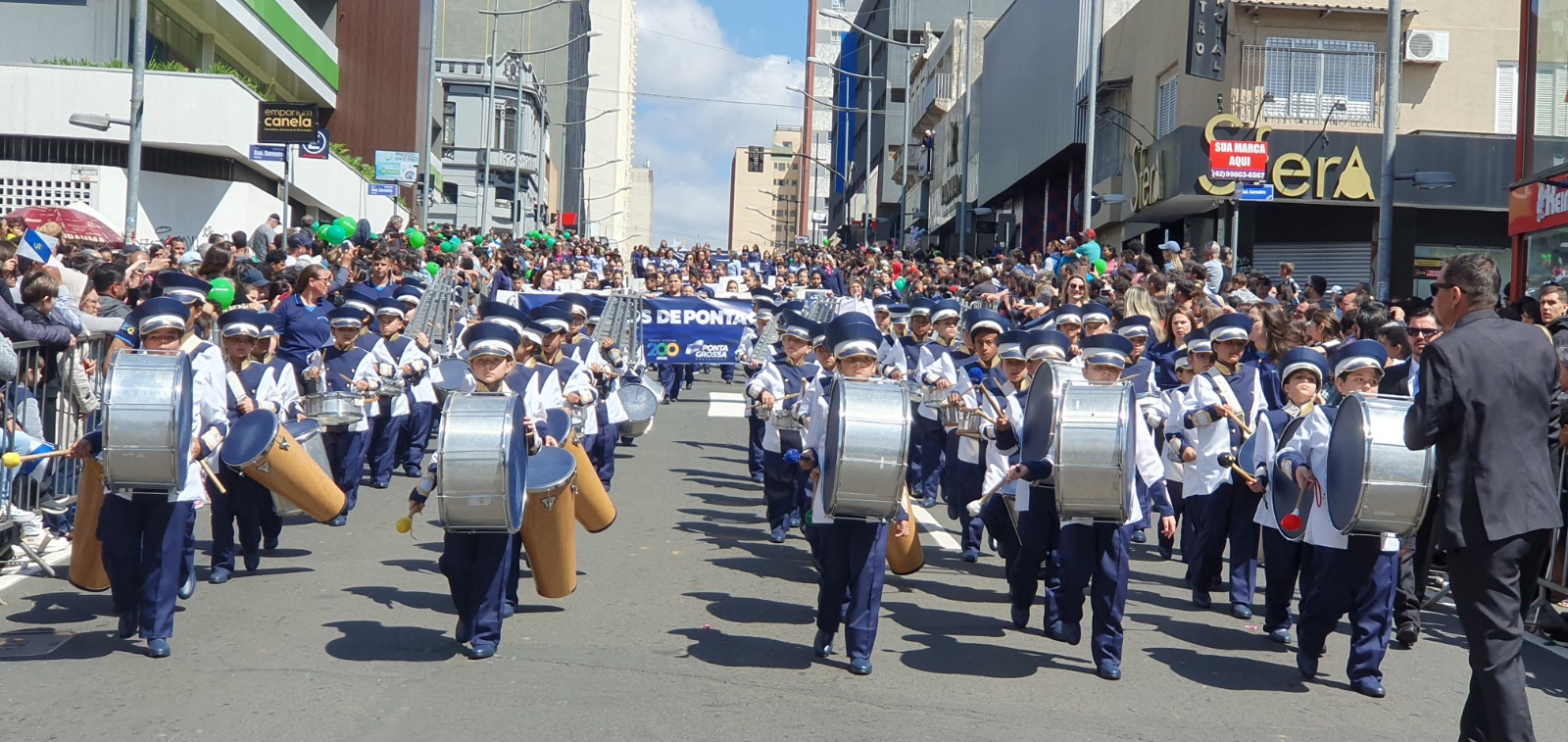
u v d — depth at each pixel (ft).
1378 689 22.86
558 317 31.12
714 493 43.16
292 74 134.10
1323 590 23.22
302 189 124.16
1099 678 23.30
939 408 34.73
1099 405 22.79
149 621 22.80
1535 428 18.21
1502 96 90.63
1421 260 91.04
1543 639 28.09
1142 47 106.42
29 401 30.17
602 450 38.96
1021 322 48.70
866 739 19.38
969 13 135.74
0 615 25.70
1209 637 26.76
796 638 25.32
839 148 367.45
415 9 193.77
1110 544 23.25
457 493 21.83
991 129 159.43
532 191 279.69
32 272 30.91
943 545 35.37
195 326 29.91
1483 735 18.69
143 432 21.80
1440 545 18.48
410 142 191.42
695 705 20.76
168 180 105.50
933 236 204.95
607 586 29.30
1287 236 94.32
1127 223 113.60
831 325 23.35
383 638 24.29
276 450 27.04
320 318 39.29
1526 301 33.63
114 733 18.92
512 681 21.76
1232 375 30.07
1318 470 23.45
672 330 70.23
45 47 104.73
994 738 19.67
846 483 21.88
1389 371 31.09
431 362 44.60
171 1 109.09
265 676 21.76
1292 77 89.56
